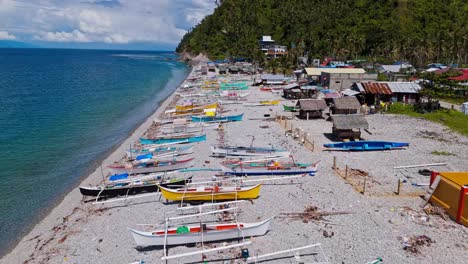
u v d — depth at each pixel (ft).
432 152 124.36
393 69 329.11
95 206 90.27
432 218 78.28
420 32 506.07
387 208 83.25
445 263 63.26
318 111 178.81
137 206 89.20
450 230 73.41
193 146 135.54
